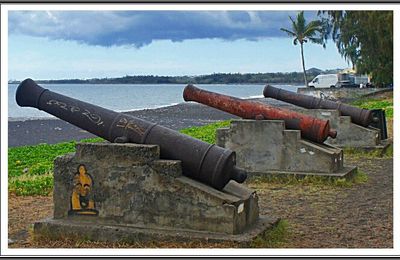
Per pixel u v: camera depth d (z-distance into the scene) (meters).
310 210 9.48
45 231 7.57
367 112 17.48
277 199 10.42
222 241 6.89
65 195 7.76
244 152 12.66
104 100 62.19
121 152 7.53
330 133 12.61
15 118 37.88
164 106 51.53
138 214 7.44
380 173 13.66
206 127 26.84
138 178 7.45
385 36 42.75
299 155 12.35
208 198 7.15
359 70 45.62
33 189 11.18
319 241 7.49
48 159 16.41
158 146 7.52
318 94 46.59
